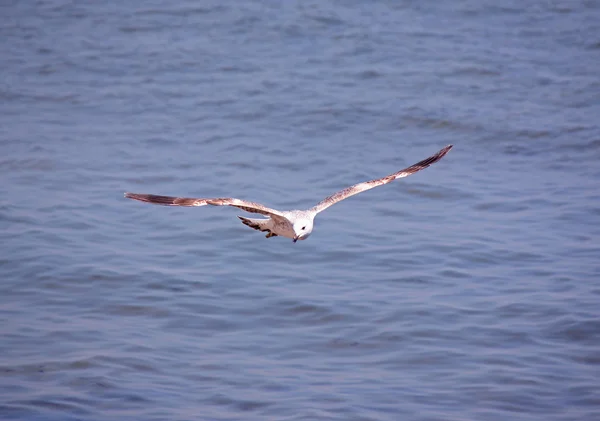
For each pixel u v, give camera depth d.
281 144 23.53
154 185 20.88
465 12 34.16
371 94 26.70
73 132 24.45
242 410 12.35
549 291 15.59
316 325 14.63
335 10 34.34
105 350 13.82
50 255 16.94
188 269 16.61
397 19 33.44
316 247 17.58
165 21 33.88
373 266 16.75
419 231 18.39
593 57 29.52
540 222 18.75
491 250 17.39
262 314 14.99
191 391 12.82
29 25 33.81
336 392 12.73
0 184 20.77
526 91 26.94
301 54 30.22
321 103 26.03
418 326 14.50
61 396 12.66
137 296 15.50
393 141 23.77
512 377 13.05
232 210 19.41
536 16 33.62
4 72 29.20
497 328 14.38
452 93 26.80
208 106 26.23
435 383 12.98
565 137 23.58
